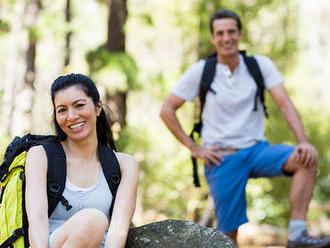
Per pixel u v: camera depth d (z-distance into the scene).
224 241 3.34
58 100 3.22
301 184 4.76
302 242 4.69
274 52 10.29
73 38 15.52
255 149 5.01
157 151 10.14
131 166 3.38
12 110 12.80
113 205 3.28
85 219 2.90
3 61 14.86
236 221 5.05
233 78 5.05
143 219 10.08
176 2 10.71
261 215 11.57
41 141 3.33
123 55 9.48
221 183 5.05
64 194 3.17
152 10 11.18
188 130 9.82
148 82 9.82
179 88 5.20
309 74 13.37
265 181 11.34
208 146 5.16
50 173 3.16
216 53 5.30
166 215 10.16
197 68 5.14
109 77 9.15
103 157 3.31
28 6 13.05
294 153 4.80
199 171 10.01
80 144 3.27
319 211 12.93
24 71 14.35
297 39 10.71
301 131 4.96
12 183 3.14
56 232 2.98
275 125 10.38
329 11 23.86
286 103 5.05
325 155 12.45
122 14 9.90
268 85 5.11
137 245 3.39
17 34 13.40
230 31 5.00
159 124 10.68
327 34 22.89
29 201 3.06
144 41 10.20
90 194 3.22
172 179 10.15
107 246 3.07
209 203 9.18
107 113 3.50
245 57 5.12
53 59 17.91
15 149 3.25
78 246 2.90
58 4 16.81
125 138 9.38
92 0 15.69
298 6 11.16
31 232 2.96
